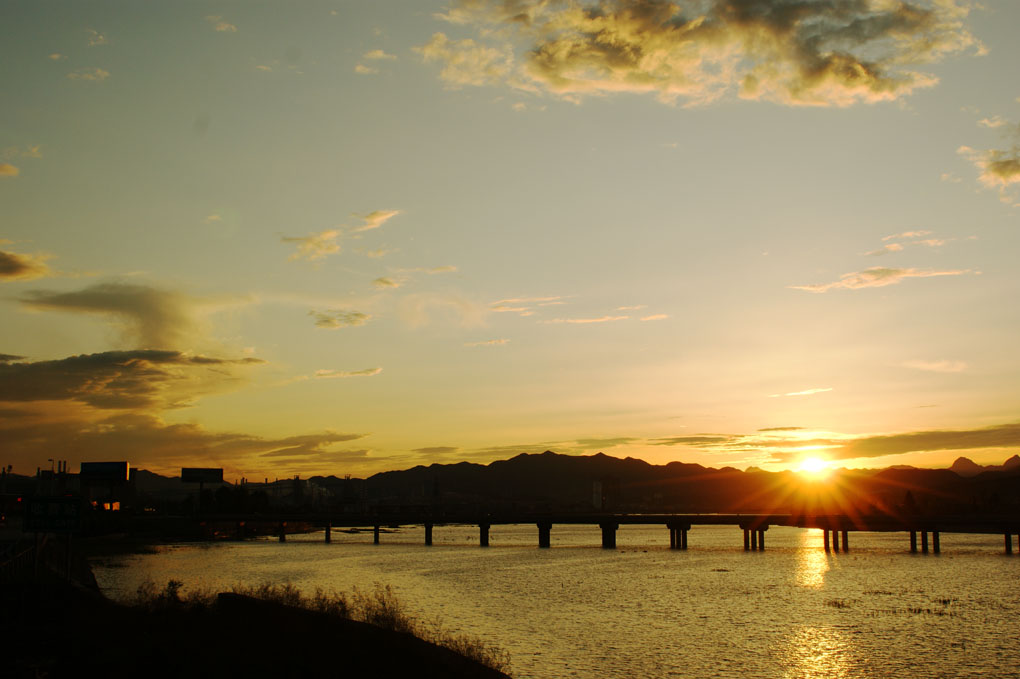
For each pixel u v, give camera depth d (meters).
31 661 41.69
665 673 55.25
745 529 192.75
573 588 104.62
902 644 64.31
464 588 104.56
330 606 63.41
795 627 72.38
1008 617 77.19
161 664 42.75
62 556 92.88
